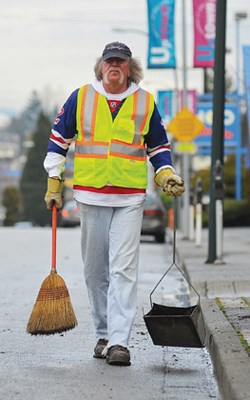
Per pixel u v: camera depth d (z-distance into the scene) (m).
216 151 25.11
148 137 12.29
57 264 26.97
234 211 68.31
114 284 11.91
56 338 13.91
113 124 11.98
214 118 24.97
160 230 42.91
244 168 79.06
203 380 11.24
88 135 12.03
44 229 55.47
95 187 11.98
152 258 30.91
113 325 11.88
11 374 11.34
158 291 20.36
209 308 15.63
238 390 9.43
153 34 41.03
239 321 14.02
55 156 12.24
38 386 10.70
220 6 24.72
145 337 14.17
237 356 11.12
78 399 10.09
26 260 28.38
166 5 40.78
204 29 37.31
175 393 10.51
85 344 13.44
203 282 20.33
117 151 11.96
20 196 172.88
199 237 34.53
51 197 12.13
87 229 12.15
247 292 18.72
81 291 20.05
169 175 12.14
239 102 58.50
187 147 42.00
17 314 16.36
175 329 11.77
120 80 11.84
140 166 12.07
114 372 11.55
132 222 11.99
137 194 12.03
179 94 51.72
